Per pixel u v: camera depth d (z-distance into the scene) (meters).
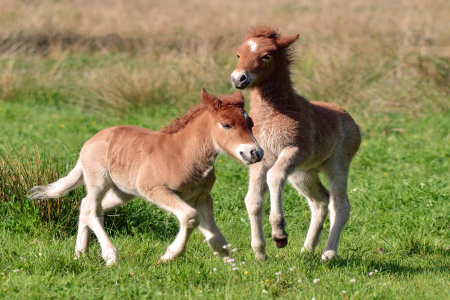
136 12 59.69
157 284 10.62
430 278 11.93
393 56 35.75
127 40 46.75
